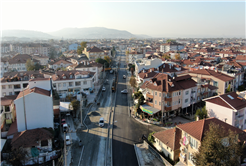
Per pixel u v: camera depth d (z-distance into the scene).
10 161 38.16
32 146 41.91
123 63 187.75
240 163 30.03
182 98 61.56
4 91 80.88
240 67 92.19
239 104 47.56
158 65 101.44
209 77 74.75
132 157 42.75
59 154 42.59
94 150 45.59
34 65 138.12
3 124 51.03
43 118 47.91
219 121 33.41
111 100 80.12
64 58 170.38
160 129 54.84
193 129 31.95
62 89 83.38
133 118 63.00
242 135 31.94
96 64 119.12
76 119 62.78
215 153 25.80
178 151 38.28
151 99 62.12
